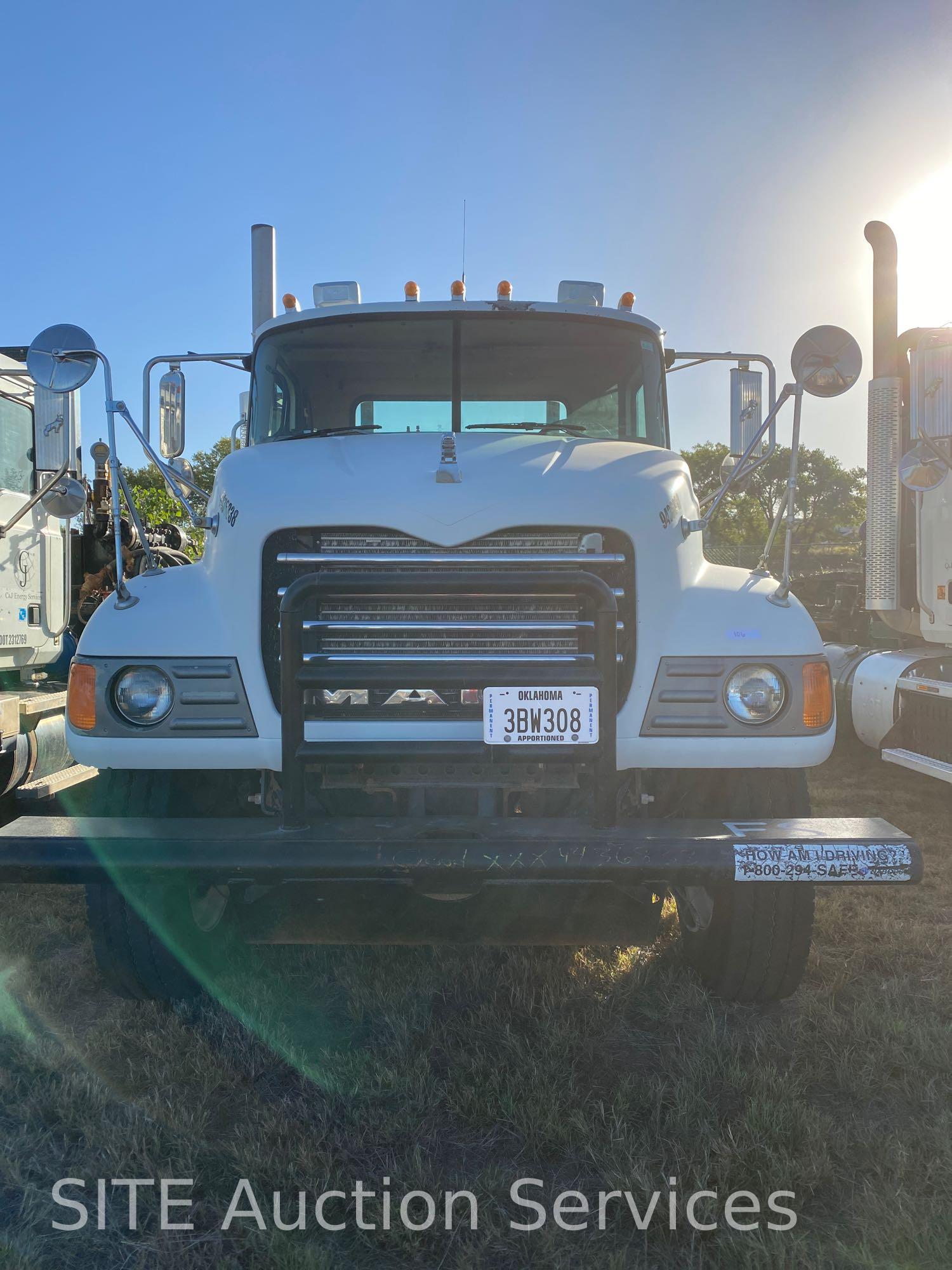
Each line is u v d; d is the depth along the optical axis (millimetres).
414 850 2824
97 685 3279
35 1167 2748
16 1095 3113
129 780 3467
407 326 4461
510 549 3252
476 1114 2943
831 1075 3184
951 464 6359
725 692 3242
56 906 4867
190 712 3240
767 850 2832
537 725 2992
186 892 3551
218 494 3590
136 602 3428
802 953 3521
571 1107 2967
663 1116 2934
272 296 5590
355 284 4691
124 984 3598
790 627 3322
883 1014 3451
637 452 3832
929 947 4191
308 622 3123
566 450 3771
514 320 4465
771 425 3824
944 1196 2531
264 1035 3426
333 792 3352
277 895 3428
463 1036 3424
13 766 4957
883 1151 2707
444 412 4449
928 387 6324
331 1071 3205
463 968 3969
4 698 4926
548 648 3174
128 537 7844
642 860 2809
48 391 3963
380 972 3947
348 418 4465
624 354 4531
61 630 6281
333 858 2816
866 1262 2322
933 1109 2947
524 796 3357
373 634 3160
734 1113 2955
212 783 3662
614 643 3021
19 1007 3725
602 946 3949
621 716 3230
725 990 3658
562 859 2811
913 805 6797
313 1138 2820
